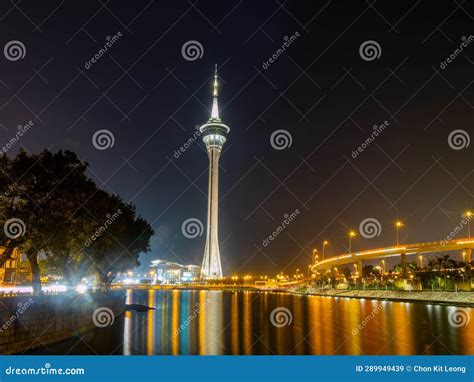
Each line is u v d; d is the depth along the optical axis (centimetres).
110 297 6731
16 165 4647
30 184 4691
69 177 4922
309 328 5800
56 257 5847
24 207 4594
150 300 13250
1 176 4556
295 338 4856
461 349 4147
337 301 13200
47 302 4159
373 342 4559
